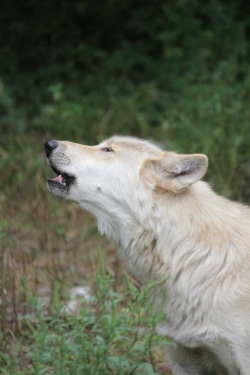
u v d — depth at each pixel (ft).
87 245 40.73
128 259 28.12
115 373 27.27
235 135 43.11
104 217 28.19
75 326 25.03
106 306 25.79
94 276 35.94
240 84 48.75
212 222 27.12
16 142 49.70
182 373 28.12
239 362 26.05
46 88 57.21
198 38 55.77
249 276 26.30
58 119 50.72
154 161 27.35
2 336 29.78
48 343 24.93
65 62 59.93
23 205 43.91
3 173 45.73
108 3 61.11
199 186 28.17
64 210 43.37
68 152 28.60
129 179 27.68
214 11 56.24
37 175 44.50
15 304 32.14
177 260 26.89
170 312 27.04
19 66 60.75
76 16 61.98
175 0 58.54
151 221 27.17
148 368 23.91
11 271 34.53
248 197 41.34
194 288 26.58
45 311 33.01
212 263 26.58
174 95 53.67
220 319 26.13
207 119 45.96
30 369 26.37
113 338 24.34
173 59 56.49
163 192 27.27
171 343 25.67
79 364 23.89
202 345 26.76
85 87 56.95
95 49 59.88
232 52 54.75
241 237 27.12
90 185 28.19
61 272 36.68
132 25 59.82
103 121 50.14
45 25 61.41
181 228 26.94
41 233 40.70
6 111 54.49
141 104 54.19
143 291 24.80
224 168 41.86
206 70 53.67
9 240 38.37
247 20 57.77
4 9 62.44
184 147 43.88
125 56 58.44
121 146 28.55
